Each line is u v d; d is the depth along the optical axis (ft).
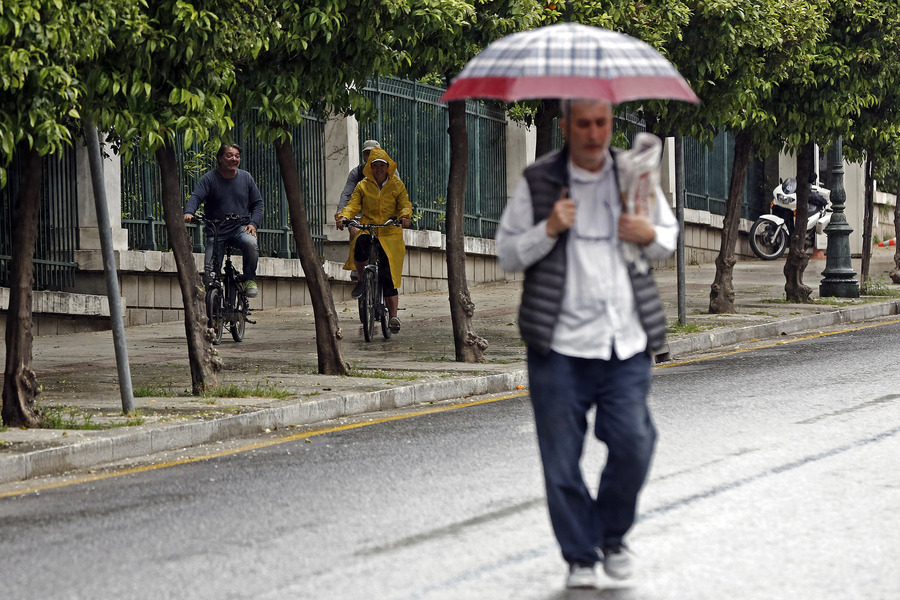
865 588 38.86
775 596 38.22
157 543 45.98
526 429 69.56
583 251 38.32
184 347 111.75
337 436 69.97
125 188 131.03
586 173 38.40
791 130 137.18
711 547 43.78
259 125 85.92
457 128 99.45
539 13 95.25
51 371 95.76
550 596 38.70
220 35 70.64
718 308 136.36
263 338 119.65
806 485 52.80
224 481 57.52
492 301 158.92
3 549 45.78
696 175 225.35
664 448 61.82
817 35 125.29
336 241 160.15
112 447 64.23
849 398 76.54
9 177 116.98
